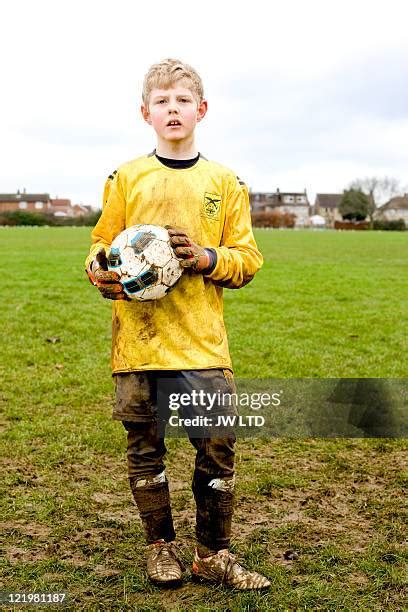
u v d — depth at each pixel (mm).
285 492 3912
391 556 3100
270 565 3010
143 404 2811
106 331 9266
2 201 121625
